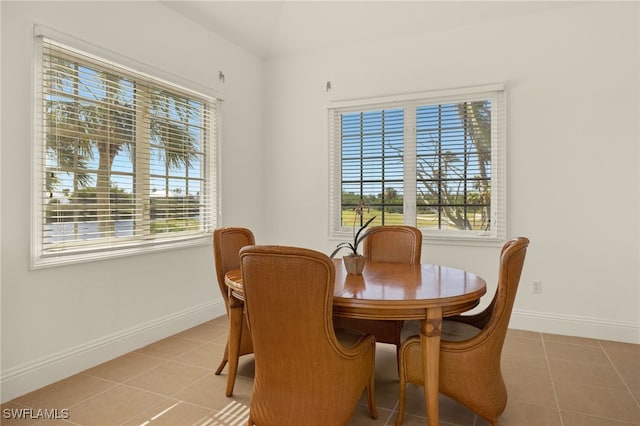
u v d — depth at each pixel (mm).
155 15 3234
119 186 2973
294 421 1676
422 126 3918
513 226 3553
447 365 1870
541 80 3438
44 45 2463
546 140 3430
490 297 3643
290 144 4496
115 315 2918
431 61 3824
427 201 3926
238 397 2297
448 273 2410
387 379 2566
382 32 3906
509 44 3539
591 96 3287
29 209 2383
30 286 2395
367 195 4180
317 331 1591
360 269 2350
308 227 4422
